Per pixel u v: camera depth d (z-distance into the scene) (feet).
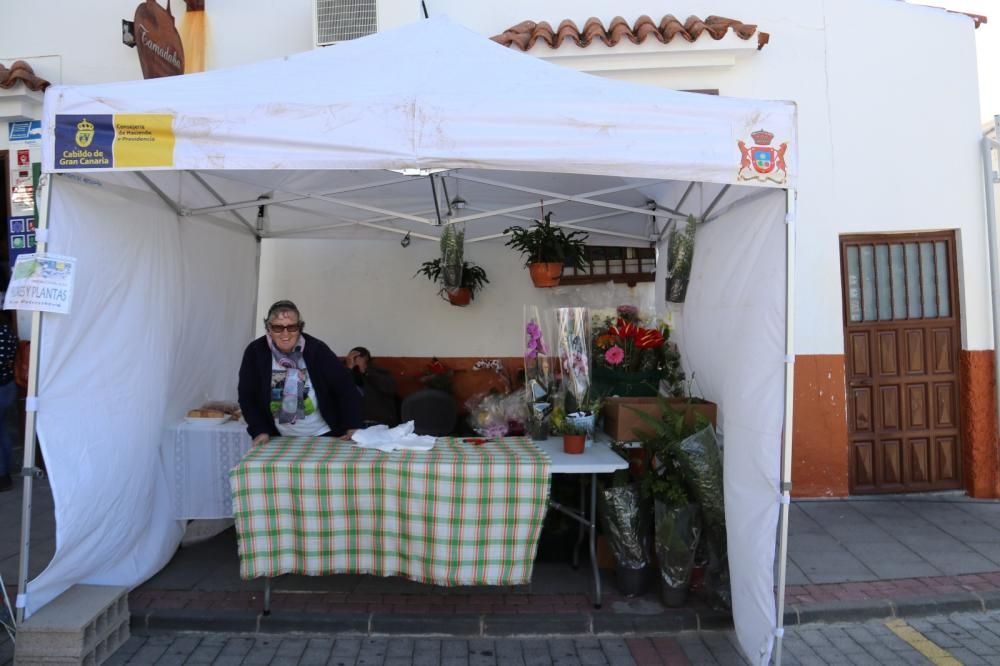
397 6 19.70
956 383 19.36
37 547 14.96
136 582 12.80
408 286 21.47
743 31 18.17
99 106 10.06
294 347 13.06
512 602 12.87
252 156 9.89
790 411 10.27
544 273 18.34
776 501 10.29
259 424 13.09
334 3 19.74
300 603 12.72
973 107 18.94
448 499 11.37
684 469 12.44
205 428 14.34
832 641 12.20
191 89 10.41
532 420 14.01
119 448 12.14
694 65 18.92
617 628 12.25
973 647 11.96
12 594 12.61
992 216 18.76
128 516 12.51
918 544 15.89
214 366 16.66
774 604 10.35
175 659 11.30
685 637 12.21
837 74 19.07
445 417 17.56
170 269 14.08
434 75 10.89
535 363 14.28
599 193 14.30
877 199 19.02
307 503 11.53
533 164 9.86
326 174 15.28
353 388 13.56
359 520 11.64
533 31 18.93
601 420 15.12
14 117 20.17
